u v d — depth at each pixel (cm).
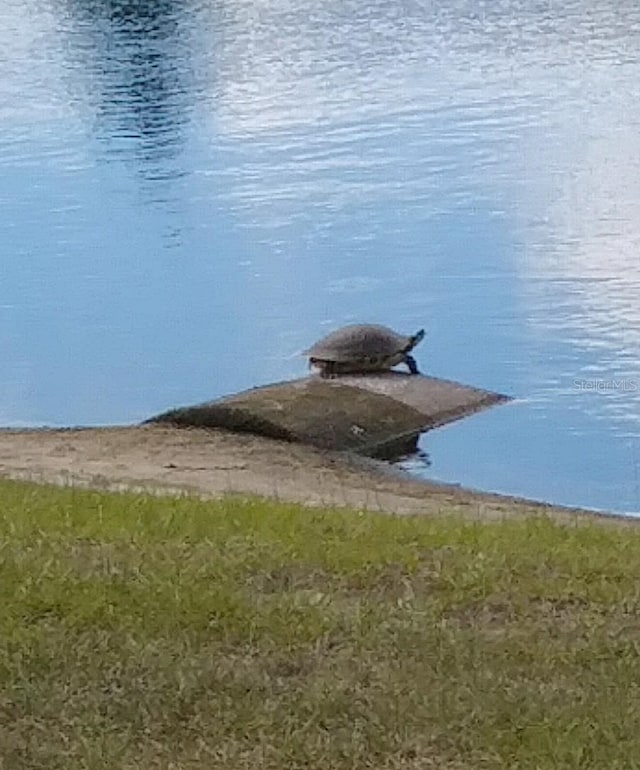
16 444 2716
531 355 3356
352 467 2656
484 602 1162
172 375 3422
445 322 3644
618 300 3697
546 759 874
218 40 8719
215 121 6462
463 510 2066
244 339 3656
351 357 3275
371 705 942
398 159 5553
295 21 9306
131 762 878
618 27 8325
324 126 6209
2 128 6631
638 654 1033
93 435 2819
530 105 6475
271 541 1323
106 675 994
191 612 1105
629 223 4425
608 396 3081
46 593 1134
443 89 6938
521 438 2838
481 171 5272
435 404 3012
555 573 1238
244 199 5081
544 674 1001
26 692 965
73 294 4125
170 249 4534
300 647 1049
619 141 5653
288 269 4238
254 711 939
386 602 1157
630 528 1608
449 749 891
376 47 8256
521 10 9150
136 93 7238
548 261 4069
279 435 2792
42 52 8638
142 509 1489
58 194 5391
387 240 4438
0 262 4484
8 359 3559
